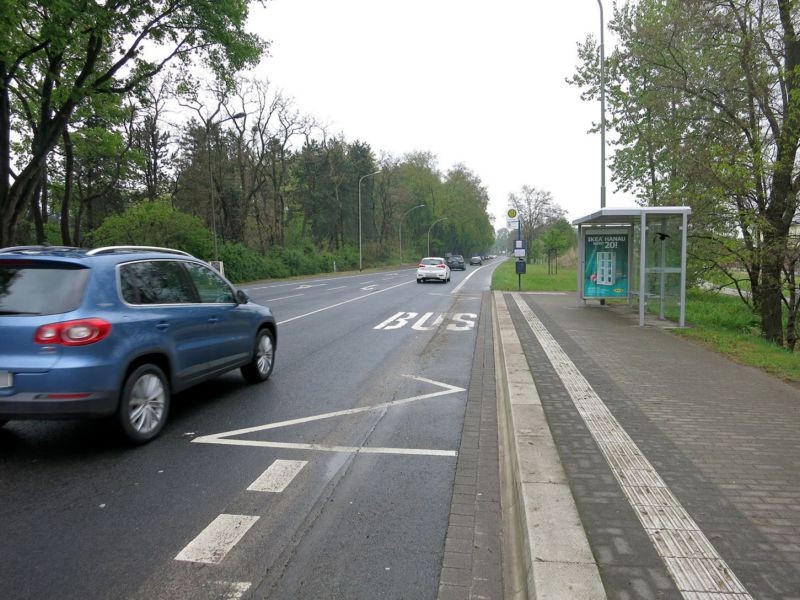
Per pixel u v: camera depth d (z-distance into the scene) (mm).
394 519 3695
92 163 35375
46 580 2941
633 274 16672
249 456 4852
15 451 4934
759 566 2820
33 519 3648
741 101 13750
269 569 3072
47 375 4410
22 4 16062
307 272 53312
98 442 5176
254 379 7543
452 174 95438
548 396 6285
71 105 19781
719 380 7113
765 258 12758
